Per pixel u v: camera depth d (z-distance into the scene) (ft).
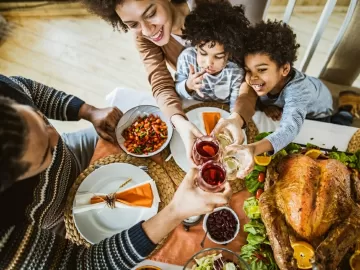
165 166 4.34
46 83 8.23
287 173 3.86
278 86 4.60
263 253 3.72
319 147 4.33
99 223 4.07
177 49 5.08
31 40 8.65
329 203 3.63
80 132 4.83
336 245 3.45
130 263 3.44
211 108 4.61
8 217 3.05
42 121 2.96
